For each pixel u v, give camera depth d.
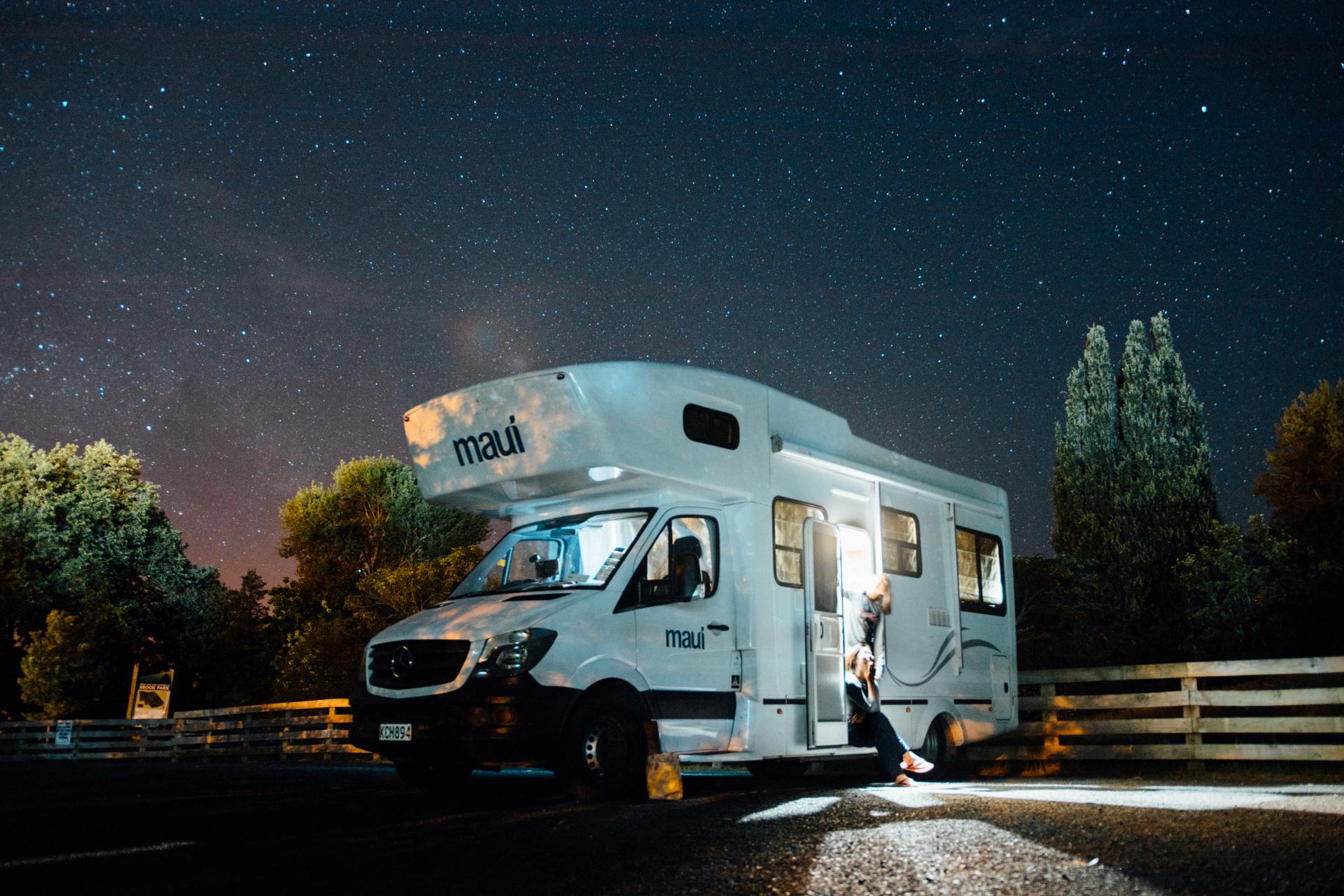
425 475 8.98
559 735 7.20
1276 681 16.09
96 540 38.56
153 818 7.12
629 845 5.18
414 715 7.32
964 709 10.92
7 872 4.77
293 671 29.75
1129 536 32.62
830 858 4.59
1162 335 34.75
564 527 8.71
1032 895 3.79
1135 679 10.94
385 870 4.68
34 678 33.81
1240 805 5.78
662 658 7.93
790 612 8.91
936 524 11.14
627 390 8.16
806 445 9.38
